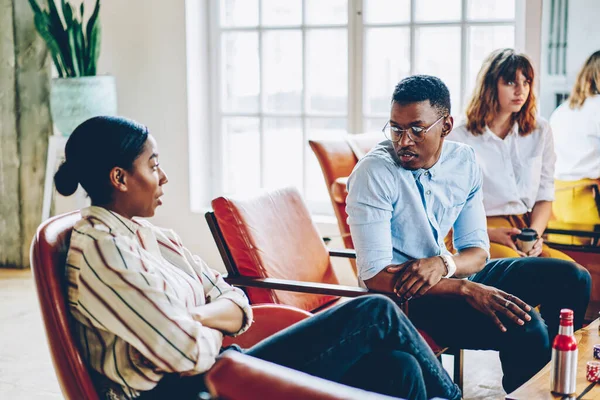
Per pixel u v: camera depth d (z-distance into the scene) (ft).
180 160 15.48
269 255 8.80
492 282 8.84
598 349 6.73
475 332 7.99
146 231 6.06
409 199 8.11
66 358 5.59
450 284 7.89
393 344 6.42
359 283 8.50
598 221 11.54
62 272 5.74
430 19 13.64
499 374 10.41
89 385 5.61
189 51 15.15
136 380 5.63
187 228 15.61
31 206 15.83
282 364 6.11
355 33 14.12
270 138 15.25
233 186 15.80
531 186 11.02
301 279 9.13
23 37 15.35
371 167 7.97
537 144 10.93
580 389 6.18
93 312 5.50
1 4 15.31
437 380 6.57
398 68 13.98
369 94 14.28
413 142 7.77
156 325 5.45
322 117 14.70
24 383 10.18
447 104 7.88
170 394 5.83
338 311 6.28
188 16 15.05
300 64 14.71
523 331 7.65
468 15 13.34
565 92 11.75
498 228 10.35
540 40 11.94
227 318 6.21
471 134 10.82
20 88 15.49
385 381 6.18
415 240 8.25
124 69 15.66
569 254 11.11
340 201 10.82
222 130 15.71
